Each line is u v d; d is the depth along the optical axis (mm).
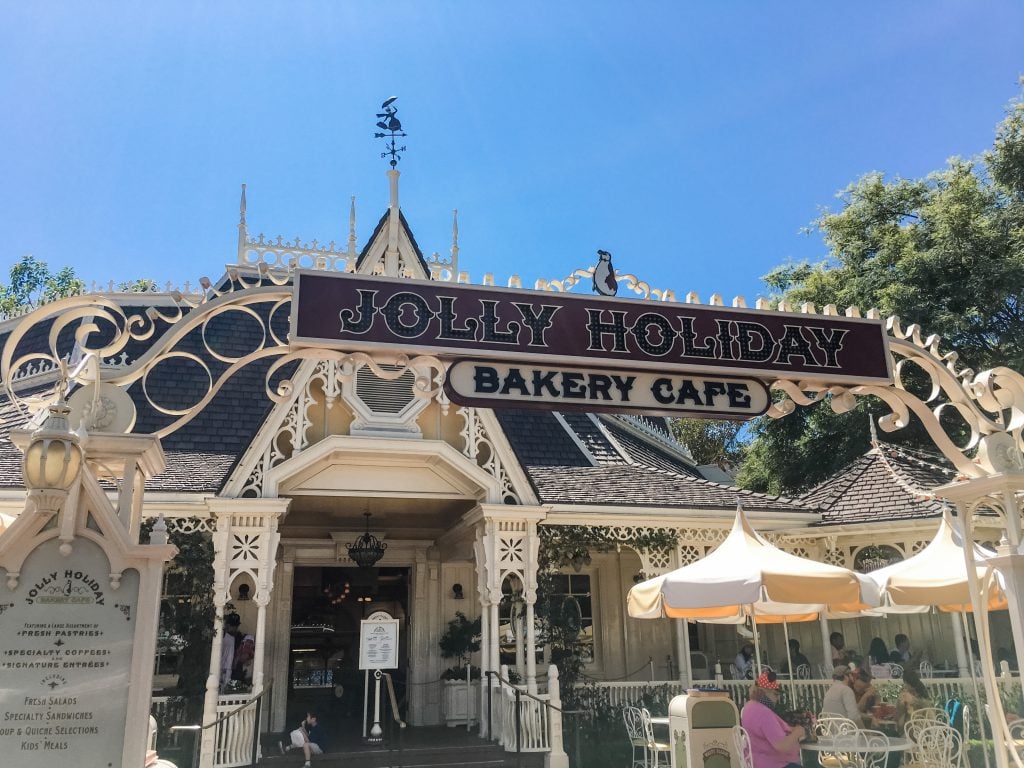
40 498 4504
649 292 6066
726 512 15172
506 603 15867
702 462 36031
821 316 6160
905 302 21281
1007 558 5789
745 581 9258
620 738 13711
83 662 4559
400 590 16500
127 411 5121
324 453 12617
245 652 13906
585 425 18625
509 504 13273
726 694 9953
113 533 4715
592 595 17031
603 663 16594
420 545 16328
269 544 12148
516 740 11859
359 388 13242
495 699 12727
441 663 15812
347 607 16172
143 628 4641
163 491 12281
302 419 12812
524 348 5504
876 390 6273
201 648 12344
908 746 9109
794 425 24047
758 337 5965
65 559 4676
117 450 4980
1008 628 16391
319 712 15516
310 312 5258
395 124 7203
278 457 12633
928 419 6234
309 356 5395
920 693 11359
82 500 4750
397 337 5336
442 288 5500
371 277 5418
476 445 13477
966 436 20312
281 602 15250
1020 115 23031
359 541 14000
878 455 17000
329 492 12969
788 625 18031
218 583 11852
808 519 15695
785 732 7996
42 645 4543
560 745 11930
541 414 18188
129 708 4523
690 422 36469
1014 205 22750
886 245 23562
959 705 11211
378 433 12984
